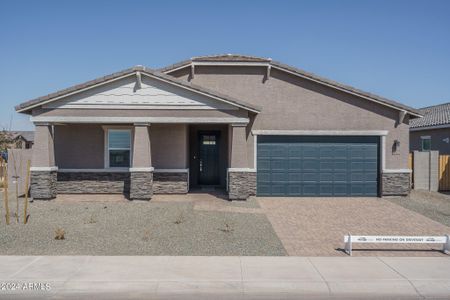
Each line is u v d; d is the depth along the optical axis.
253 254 9.73
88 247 10.15
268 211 15.03
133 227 12.27
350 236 9.70
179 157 18.02
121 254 9.61
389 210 15.54
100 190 18.11
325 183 18.36
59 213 14.22
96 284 7.64
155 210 14.82
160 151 18.02
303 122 18.31
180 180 18.00
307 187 18.33
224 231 11.91
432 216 14.54
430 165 21.11
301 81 18.33
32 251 9.77
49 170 16.61
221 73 18.45
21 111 16.70
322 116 18.33
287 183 18.33
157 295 7.30
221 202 16.55
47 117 16.44
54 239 10.85
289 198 17.98
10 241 10.60
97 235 11.31
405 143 18.39
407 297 7.33
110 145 18.27
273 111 18.28
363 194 18.45
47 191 16.58
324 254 9.79
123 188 18.12
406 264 8.98
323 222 13.35
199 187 20.00
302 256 9.57
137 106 16.52
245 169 16.70
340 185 18.39
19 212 14.42
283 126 18.27
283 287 7.62
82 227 12.21
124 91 16.52
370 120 18.36
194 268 8.58
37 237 11.02
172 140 18.02
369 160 18.48
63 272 8.27
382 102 18.12
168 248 10.13
